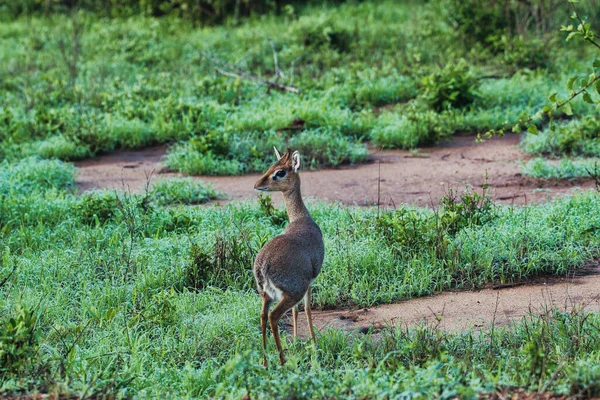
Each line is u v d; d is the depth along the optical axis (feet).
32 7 116.67
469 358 26.45
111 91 71.15
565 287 34.94
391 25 93.40
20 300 31.99
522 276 36.42
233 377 24.82
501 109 64.85
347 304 34.55
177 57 86.69
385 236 39.01
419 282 35.47
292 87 70.38
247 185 52.24
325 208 44.47
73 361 26.30
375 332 31.19
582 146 55.31
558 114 62.13
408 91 69.77
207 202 48.60
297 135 59.52
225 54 84.53
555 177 50.75
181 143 60.90
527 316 31.78
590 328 28.99
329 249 37.83
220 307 33.06
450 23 84.79
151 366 27.63
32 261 37.58
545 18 83.71
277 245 27.84
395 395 22.63
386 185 50.98
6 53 91.81
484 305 33.45
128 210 42.98
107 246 39.60
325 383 23.90
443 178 52.08
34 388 23.75
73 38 88.28
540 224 40.52
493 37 79.71
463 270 36.47
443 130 60.70
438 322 31.42
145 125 63.72
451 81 65.00
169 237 40.68
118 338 29.63
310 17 94.22
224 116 63.41
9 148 58.44
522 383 23.73
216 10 104.94
